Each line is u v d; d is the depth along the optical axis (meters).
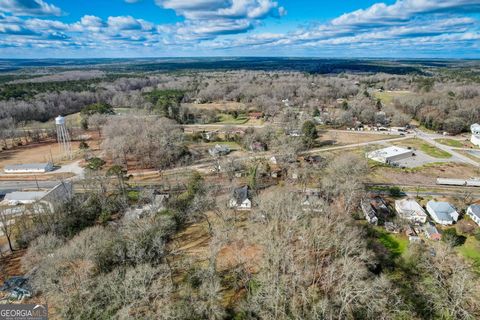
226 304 35.19
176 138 97.19
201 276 37.00
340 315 30.28
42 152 98.19
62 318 29.23
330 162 80.25
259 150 99.06
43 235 42.50
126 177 74.25
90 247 36.06
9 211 56.22
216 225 50.97
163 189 68.94
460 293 33.59
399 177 78.25
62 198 56.69
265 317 30.34
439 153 97.06
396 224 54.81
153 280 33.97
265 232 43.00
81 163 88.25
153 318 28.08
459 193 68.69
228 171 77.56
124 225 45.66
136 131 92.44
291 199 52.00
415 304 36.12
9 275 40.12
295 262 37.94
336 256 40.59
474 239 51.50
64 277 32.28
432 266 40.81
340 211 54.66
